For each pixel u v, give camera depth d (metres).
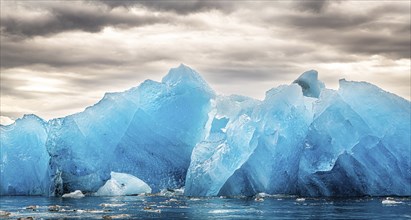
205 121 57.28
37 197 51.00
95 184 53.75
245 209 36.03
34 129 56.66
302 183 47.62
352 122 47.41
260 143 48.84
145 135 56.03
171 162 55.97
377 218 30.50
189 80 58.00
